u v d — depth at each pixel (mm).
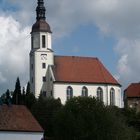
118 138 122812
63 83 198375
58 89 197750
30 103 172125
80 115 124562
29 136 104375
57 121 127375
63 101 197125
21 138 103750
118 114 148250
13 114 106875
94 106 127000
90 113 123875
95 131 121562
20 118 106500
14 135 103312
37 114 158000
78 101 128625
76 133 123125
